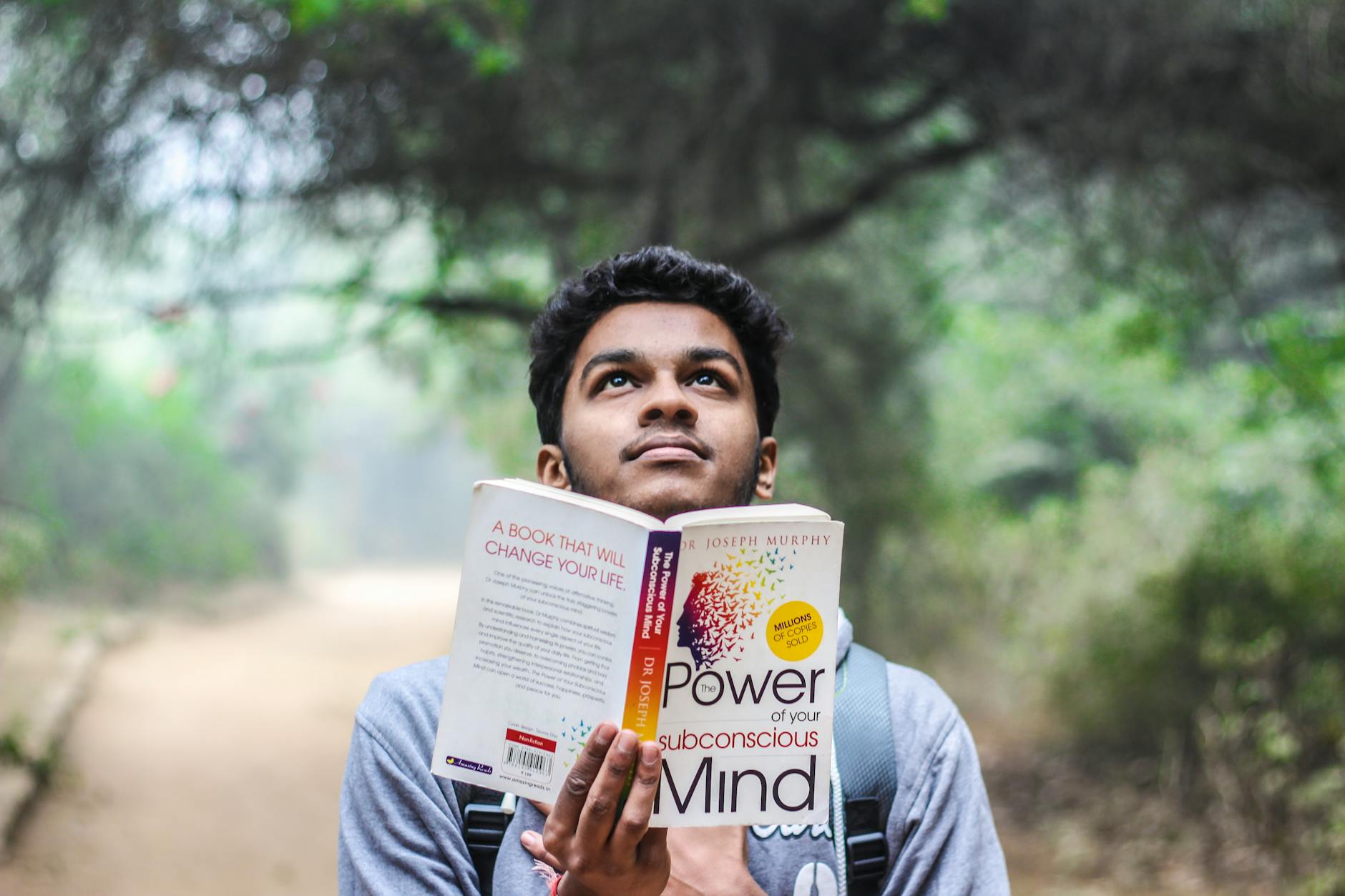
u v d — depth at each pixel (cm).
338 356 694
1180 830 586
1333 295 722
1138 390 1093
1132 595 729
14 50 490
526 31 501
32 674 920
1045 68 503
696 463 129
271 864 551
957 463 1032
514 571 116
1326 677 569
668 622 113
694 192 543
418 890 123
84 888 487
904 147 633
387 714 134
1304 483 741
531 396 150
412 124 507
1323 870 464
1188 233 520
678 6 509
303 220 542
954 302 974
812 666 118
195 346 656
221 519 1920
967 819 134
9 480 1498
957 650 955
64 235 512
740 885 126
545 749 114
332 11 429
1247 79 475
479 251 619
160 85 485
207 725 859
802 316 756
